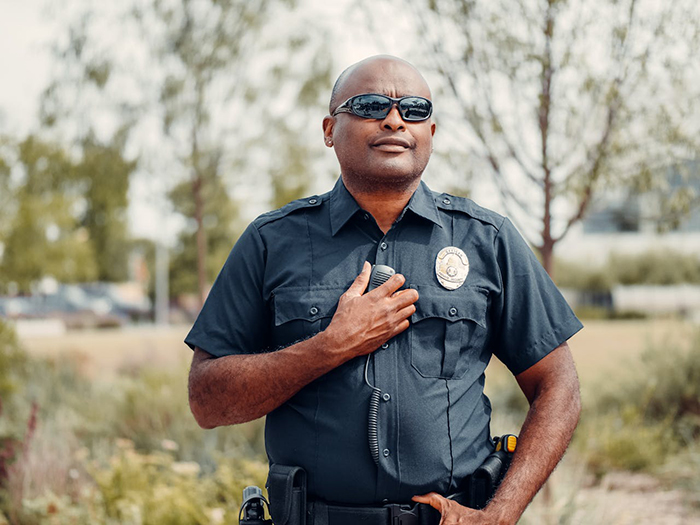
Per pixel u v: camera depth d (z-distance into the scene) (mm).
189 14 8562
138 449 5684
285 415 1993
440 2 3980
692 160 4086
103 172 8930
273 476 1917
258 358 1932
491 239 2061
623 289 31297
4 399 5801
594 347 13109
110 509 3953
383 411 1897
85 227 31750
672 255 30016
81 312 33062
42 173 9062
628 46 3846
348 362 1929
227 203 10367
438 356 1952
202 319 2098
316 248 2053
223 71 8766
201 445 5453
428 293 1980
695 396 6609
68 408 6766
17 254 28141
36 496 4273
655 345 7402
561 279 33812
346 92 2027
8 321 7117
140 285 41844
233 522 3641
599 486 5199
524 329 2055
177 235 39625
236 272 2102
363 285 1947
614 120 3984
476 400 2002
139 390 6645
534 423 1966
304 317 1986
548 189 4164
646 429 6066
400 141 1964
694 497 4805
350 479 1893
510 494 1854
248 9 8609
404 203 2059
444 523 1825
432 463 1889
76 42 8273
